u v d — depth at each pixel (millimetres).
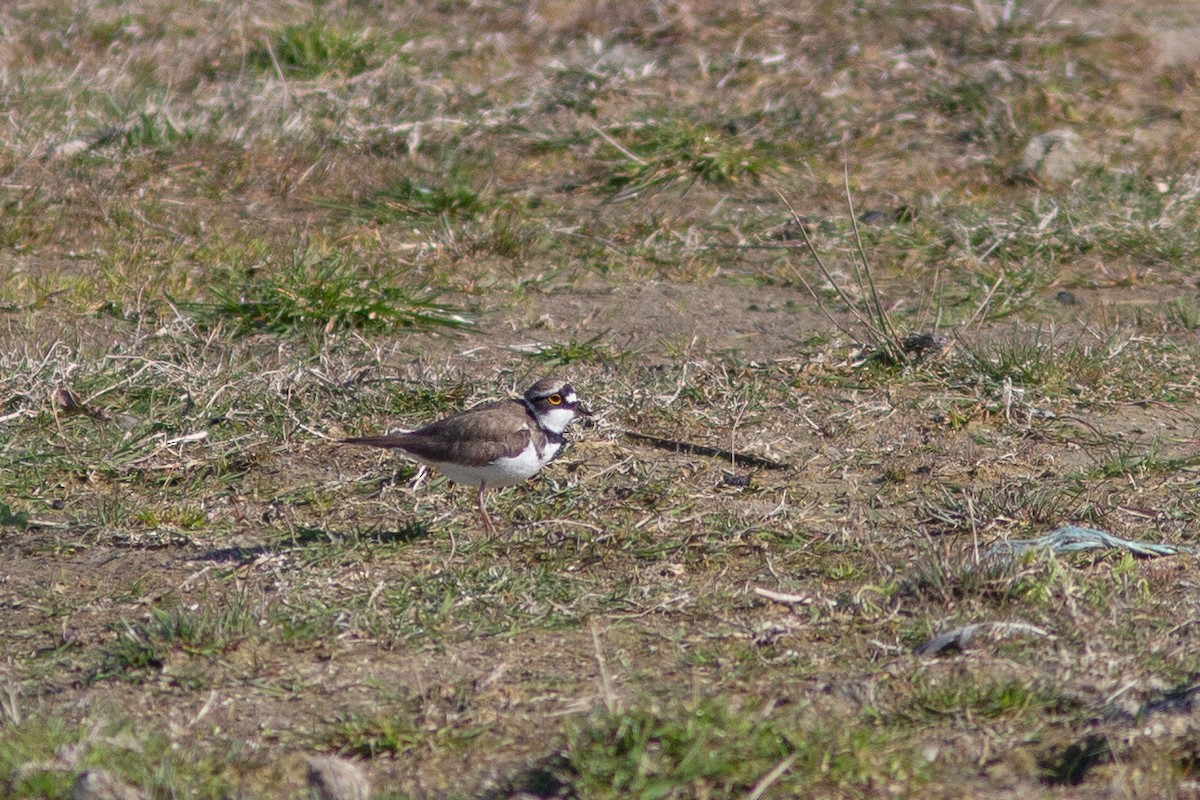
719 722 6832
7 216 17078
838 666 7832
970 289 15742
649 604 8695
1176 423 12227
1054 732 7043
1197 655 7789
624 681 7691
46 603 8859
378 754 7012
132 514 10266
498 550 9641
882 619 8383
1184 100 21703
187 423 11789
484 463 9547
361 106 20875
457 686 7648
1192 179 18781
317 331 14117
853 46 22984
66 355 12953
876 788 6574
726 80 22078
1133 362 13398
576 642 8227
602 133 19547
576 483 10797
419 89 21547
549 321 14844
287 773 6832
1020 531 9859
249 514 10359
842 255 16953
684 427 12016
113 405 12250
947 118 20984
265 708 7496
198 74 22188
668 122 20062
